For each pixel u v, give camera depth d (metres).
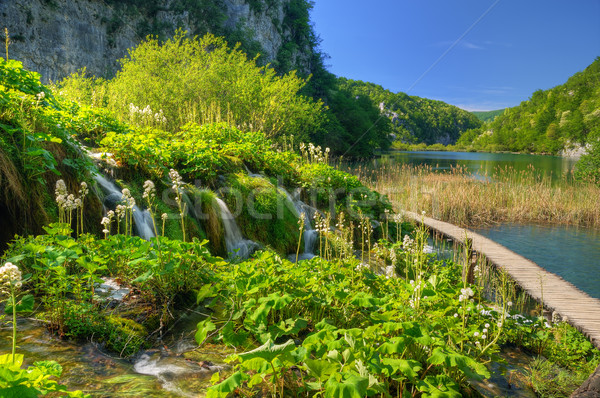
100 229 6.14
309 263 5.20
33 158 5.35
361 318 4.41
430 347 3.37
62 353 3.29
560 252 11.80
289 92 24.23
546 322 5.93
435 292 3.99
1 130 5.29
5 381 1.83
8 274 2.10
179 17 47.66
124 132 8.99
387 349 2.90
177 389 3.00
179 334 4.00
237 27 51.34
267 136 20.17
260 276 4.03
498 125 163.25
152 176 7.66
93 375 3.05
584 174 25.58
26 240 4.48
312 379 3.25
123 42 41.75
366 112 66.31
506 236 13.77
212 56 22.48
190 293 4.75
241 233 8.38
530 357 5.15
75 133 7.84
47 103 6.62
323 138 45.28
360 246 9.77
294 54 65.44
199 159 8.52
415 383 3.00
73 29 36.12
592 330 5.88
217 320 4.26
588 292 8.59
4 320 3.64
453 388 2.88
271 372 2.86
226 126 11.50
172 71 20.56
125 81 20.45
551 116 124.69
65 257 3.55
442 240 12.30
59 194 4.77
